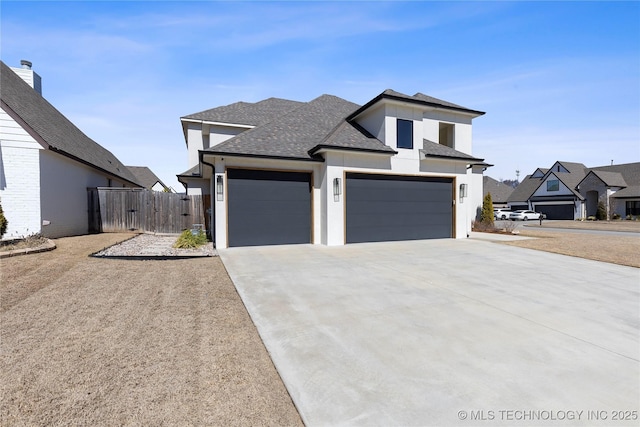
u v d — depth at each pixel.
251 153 11.03
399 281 6.75
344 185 12.13
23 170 11.05
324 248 11.24
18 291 5.68
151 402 2.66
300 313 4.82
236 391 2.85
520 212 37.50
